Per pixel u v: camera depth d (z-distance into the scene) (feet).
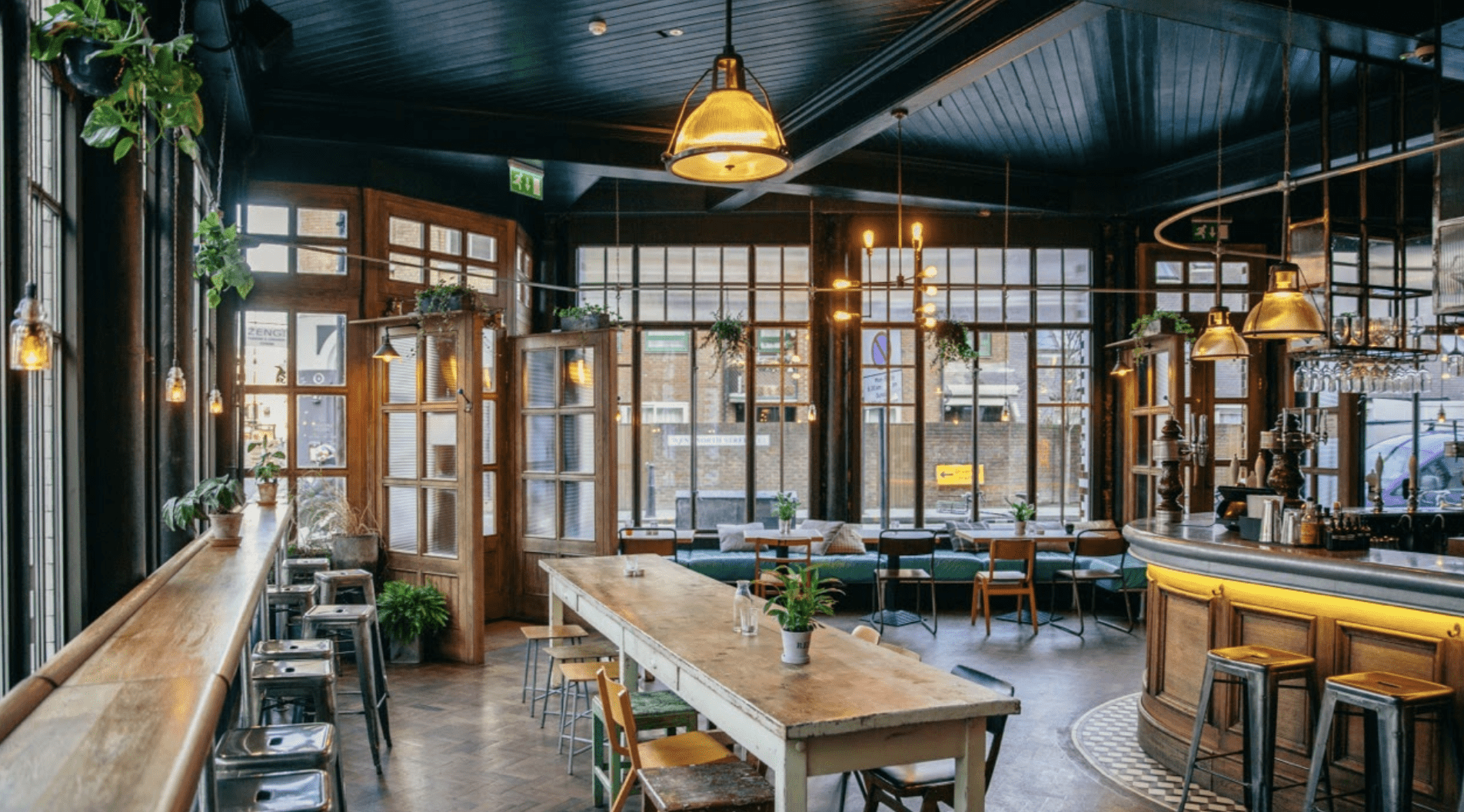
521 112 27.66
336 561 28.14
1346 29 19.30
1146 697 19.74
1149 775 18.04
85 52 8.86
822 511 37.37
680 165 12.77
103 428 13.44
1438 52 19.27
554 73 24.48
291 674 14.12
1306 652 15.88
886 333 37.78
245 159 27.20
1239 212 36.27
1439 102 19.34
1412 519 22.52
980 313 37.88
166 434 18.08
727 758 13.30
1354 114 27.89
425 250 31.09
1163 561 18.63
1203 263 36.68
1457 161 19.60
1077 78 25.29
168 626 10.64
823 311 37.32
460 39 22.17
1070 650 29.04
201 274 17.89
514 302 34.19
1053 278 37.93
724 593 17.97
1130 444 36.14
